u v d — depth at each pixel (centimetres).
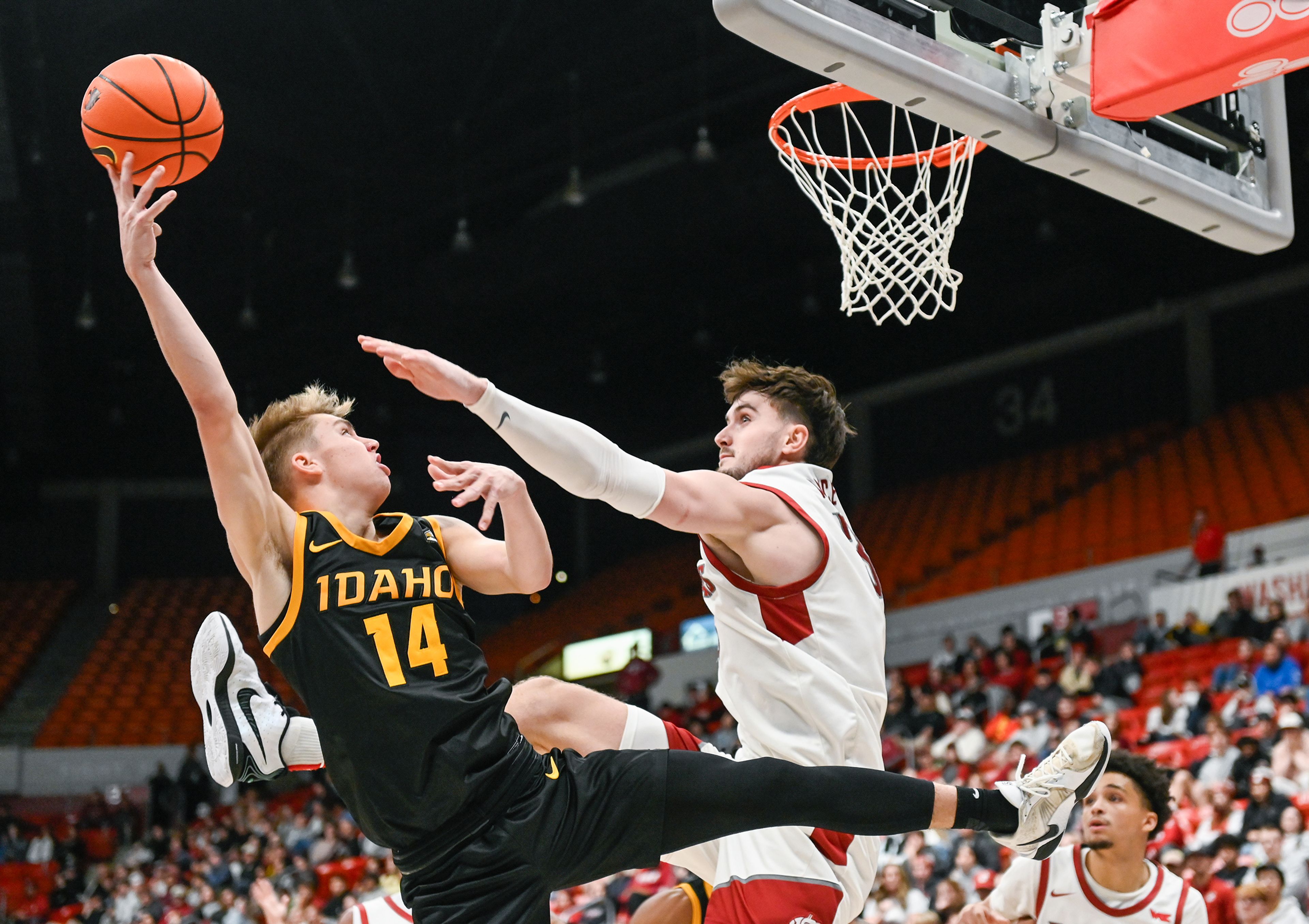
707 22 1415
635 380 2206
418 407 2203
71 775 1950
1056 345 2039
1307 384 1778
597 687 2003
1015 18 340
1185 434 1800
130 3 1312
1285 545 1331
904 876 769
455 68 1498
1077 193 1641
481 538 246
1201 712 951
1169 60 312
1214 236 387
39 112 1390
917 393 2186
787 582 261
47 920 1581
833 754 256
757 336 2062
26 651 2130
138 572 2359
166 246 1719
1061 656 1273
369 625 226
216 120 275
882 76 312
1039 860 275
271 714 278
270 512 232
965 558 1812
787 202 1647
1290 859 654
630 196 1744
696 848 275
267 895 404
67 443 2208
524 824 222
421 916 224
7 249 1506
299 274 1805
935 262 367
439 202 1711
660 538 2355
